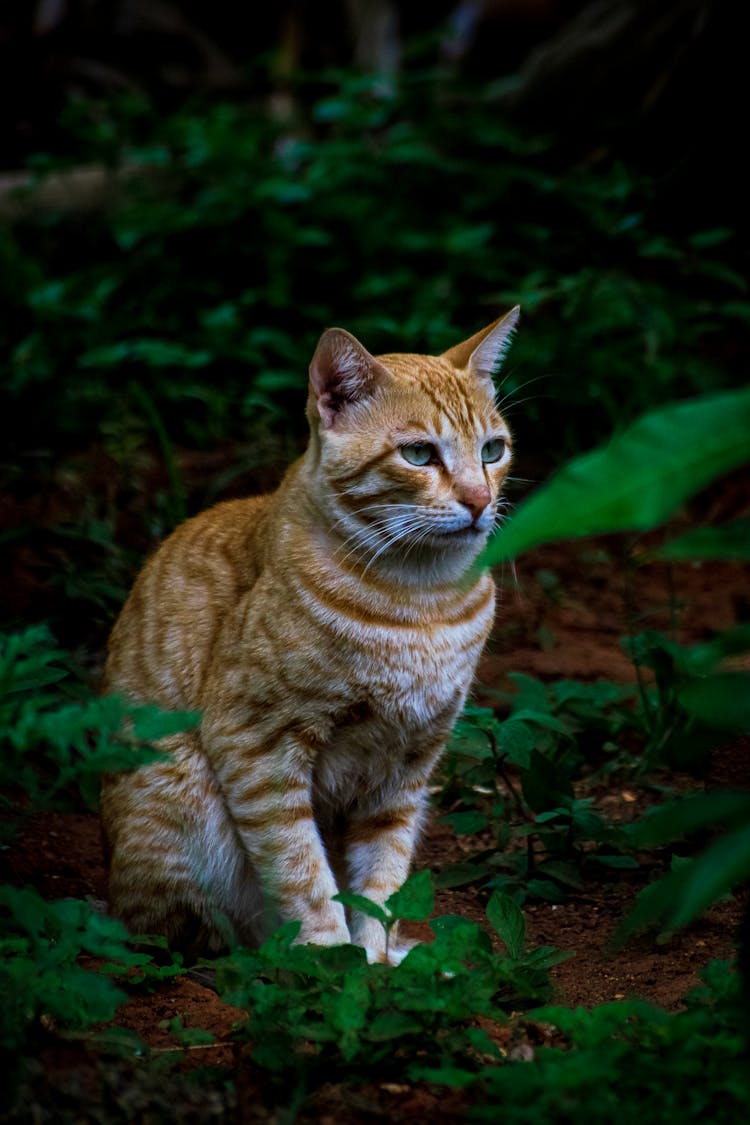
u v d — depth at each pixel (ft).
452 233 43.91
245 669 20.21
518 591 33.42
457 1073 14.42
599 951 20.48
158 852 20.88
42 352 39.96
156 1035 16.94
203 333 41.29
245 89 68.74
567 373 39.24
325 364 20.98
